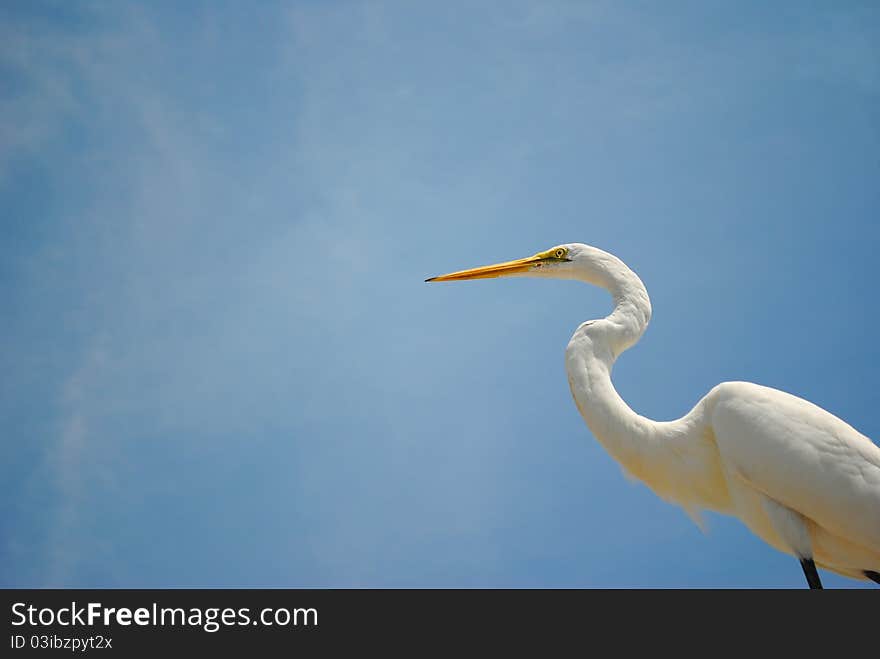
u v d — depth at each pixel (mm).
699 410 7438
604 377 7703
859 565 7098
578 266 8547
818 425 6844
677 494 7590
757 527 7152
